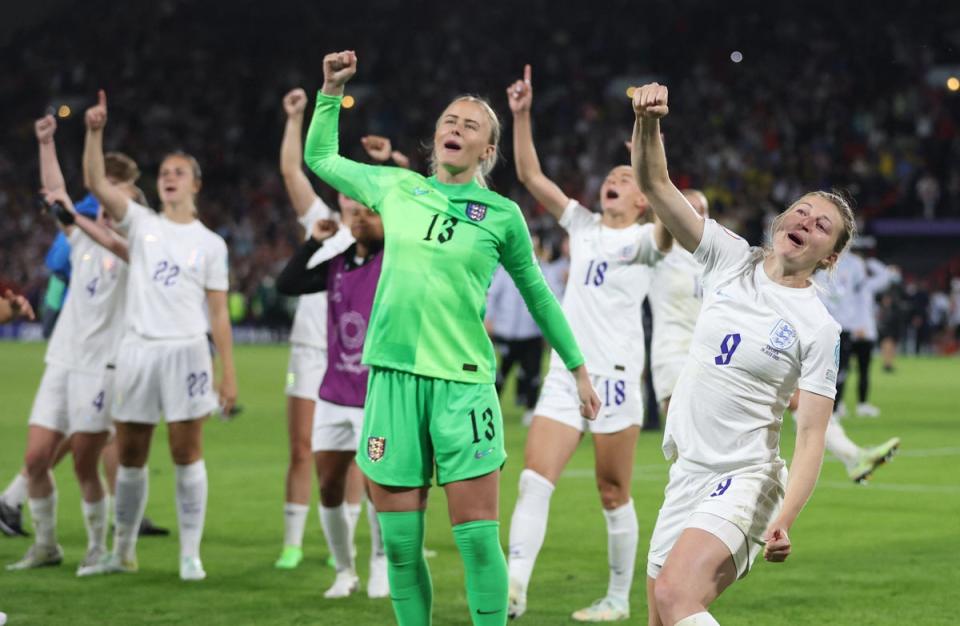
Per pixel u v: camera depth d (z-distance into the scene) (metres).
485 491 8.44
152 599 11.34
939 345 59.41
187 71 83.94
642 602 11.43
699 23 77.62
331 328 11.55
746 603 11.20
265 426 26.81
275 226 68.31
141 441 12.22
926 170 65.44
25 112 83.25
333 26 85.88
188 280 12.25
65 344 12.63
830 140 68.06
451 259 8.48
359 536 14.73
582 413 9.17
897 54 71.50
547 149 71.44
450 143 8.66
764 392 7.65
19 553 13.38
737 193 65.44
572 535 14.62
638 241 11.07
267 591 11.74
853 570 12.62
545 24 81.38
